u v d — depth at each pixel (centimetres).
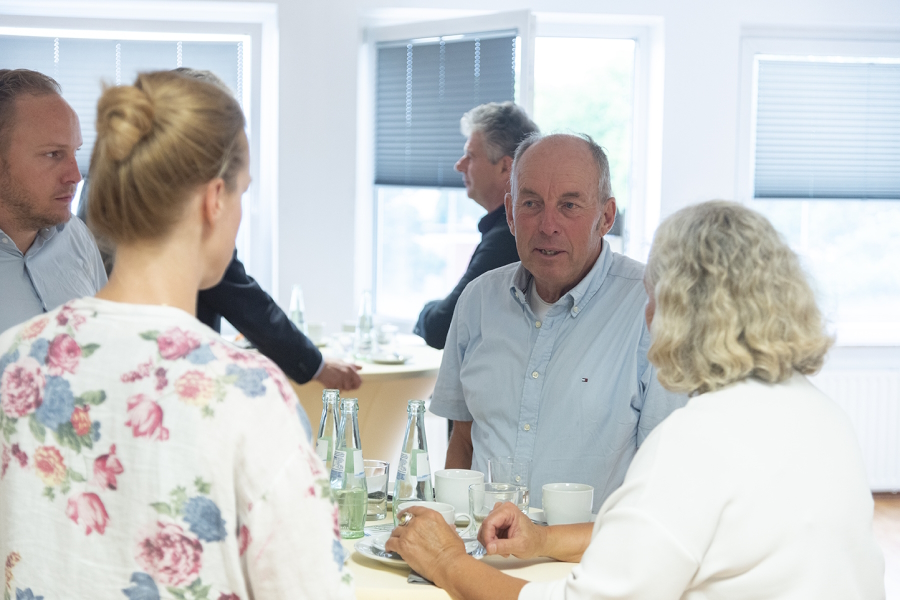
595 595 103
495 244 298
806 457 103
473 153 316
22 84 180
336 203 433
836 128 479
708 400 108
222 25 432
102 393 91
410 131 431
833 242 493
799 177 479
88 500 91
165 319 93
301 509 89
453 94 413
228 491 88
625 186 465
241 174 98
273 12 429
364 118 445
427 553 130
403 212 451
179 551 88
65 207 184
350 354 331
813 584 100
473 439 198
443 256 446
